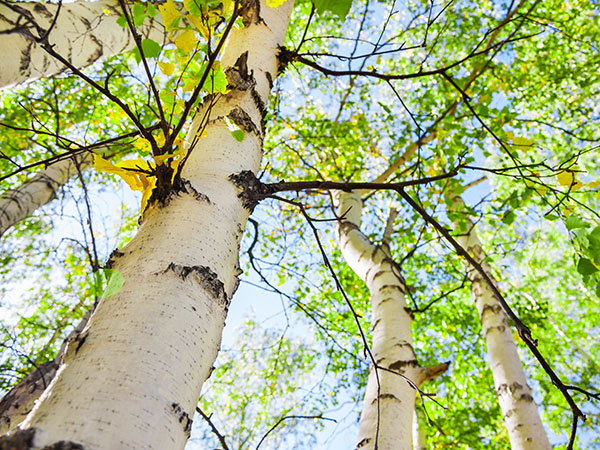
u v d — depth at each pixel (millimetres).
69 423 632
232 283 1121
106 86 1013
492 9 6332
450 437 5883
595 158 5371
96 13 2598
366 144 6125
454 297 6328
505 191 5828
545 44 6246
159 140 1305
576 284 6910
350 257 3275
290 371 6227
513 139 2410
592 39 6012
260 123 1515
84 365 733
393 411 2090
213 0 1164
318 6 1231
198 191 1153
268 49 1700
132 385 713
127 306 845
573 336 7156
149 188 1187
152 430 681
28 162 4695
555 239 6742
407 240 4797
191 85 1265
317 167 5566
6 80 2061
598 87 6109
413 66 6426
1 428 2229
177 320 848
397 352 2381
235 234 1174
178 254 973
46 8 2279
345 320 5734
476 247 4191
